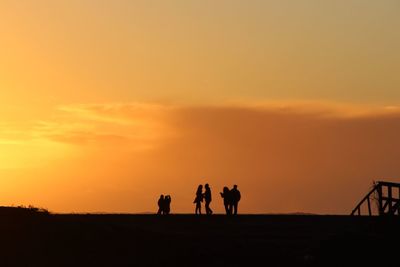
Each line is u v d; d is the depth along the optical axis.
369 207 76.25
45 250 63.44
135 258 63.69
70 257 62.88
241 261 64.69
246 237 73.31
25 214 71.81
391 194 74.69
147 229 74.94
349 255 66.31
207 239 70.75
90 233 68.06
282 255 66.50
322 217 87.31
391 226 72.19
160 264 62.91
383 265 65.12
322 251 67.19
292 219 86.31
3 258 61.44
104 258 63.22
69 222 70.62
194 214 91.62
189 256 65.12
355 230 73.75
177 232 75.12
